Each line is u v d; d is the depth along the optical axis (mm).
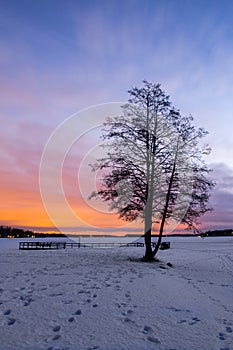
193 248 37469
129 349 3848
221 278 11539
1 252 22969
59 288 7297
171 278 10156
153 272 11328
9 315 5008
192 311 5734
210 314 5625
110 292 6992
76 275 9672
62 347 3811
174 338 4289
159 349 3883
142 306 5895
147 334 4391
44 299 6121
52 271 10625
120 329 4555
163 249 34594
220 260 20219
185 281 9844
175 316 5340
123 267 12539
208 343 4152
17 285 7617
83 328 4527
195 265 16312
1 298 6129
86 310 5438
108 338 4180
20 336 4133
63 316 5055
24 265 12539
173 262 17500
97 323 4770
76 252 23250
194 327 4785
